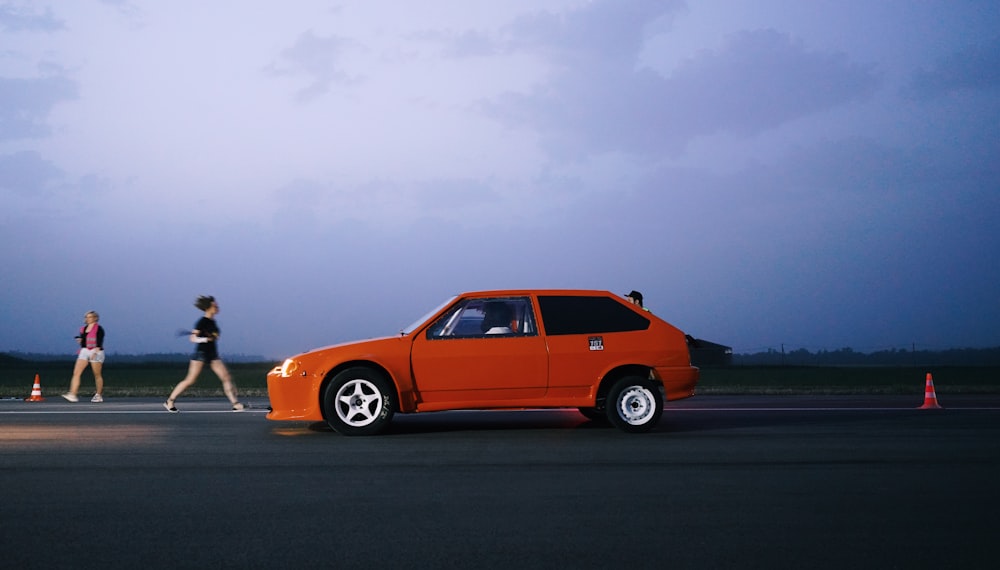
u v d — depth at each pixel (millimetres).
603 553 4453
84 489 6148
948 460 7609
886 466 7258
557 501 5758
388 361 9570
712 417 11969
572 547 4570
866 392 19766
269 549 4520
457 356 9695
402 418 11680
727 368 62562
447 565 4234
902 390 20219
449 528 4988
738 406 14305
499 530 4941
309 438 9219
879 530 4953
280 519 5211
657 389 9898
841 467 7195
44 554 4410
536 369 9797
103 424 10680
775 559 4344
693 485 6348
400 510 5473
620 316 10156
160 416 11898
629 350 9969
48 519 5184
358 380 9531
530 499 5824
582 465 7297
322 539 4730
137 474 6797
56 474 6785
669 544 4633
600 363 9906
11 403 15227
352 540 4711
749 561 4309
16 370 62781
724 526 5043
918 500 5801
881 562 4297
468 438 9242
